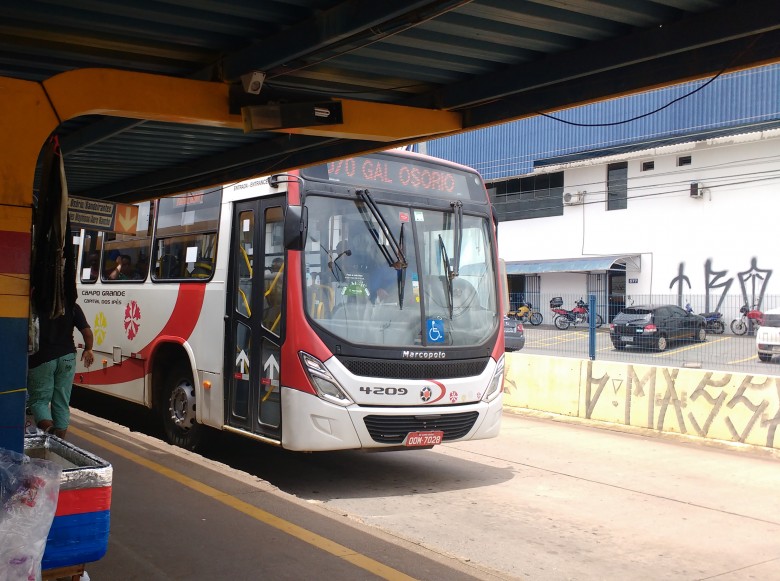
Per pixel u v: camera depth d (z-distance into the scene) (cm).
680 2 401
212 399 839
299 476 833
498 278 869
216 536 525
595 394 1145
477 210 866
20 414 370
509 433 1091
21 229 378
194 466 713
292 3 403
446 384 770
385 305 762
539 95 520
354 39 415
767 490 790
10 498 295
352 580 459
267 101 507
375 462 907
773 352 1298
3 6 404
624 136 3422
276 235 767
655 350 1331
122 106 434
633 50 446
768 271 2959
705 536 643
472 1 395
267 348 760
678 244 3225
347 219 766
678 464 902
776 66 2947
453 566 494
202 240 893
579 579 544
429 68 514
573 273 3641
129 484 643
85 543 326
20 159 385
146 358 967
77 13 414
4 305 370
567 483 816
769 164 2952
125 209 809
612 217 3462
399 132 541
